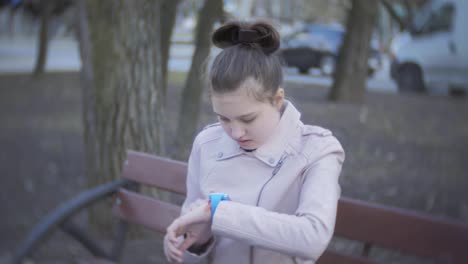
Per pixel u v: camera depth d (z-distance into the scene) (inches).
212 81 53.8
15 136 269.7
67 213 77.1
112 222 130.2
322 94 393.4
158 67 130.0
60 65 678.5
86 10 127.7
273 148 57.8
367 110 325.1
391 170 188.9
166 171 83.2
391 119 294.2
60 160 225.5
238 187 59.0
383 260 118.2
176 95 302.5
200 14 182.5
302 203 53.2
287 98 63.2
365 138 240.8
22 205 172.9
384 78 531.5
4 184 193.5
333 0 634.2
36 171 209.5
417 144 232.2
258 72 52.6
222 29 59.4
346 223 64.6
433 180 179.0
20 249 71.9
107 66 125.1
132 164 87.3
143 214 85.0
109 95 125.3
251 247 58.6
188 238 57.7
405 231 60.0
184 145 173.2
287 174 56.8
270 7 611.2
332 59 506.6
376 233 62.2
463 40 396.8
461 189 169.6
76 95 427.2
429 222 58.3
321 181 53.9
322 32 514.9
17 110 350.0
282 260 57.9
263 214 52.2
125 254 120.3
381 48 525.0
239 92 52.2
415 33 431.2
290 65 511.8
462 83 402.0
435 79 420.2
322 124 271.6
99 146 127.8
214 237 59.4
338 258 66.2
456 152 219.6
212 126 66.3
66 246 129.5
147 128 126.7
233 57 53.6
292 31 518.9
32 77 539.8
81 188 190.1
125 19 123.5
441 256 56.8
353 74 360.5
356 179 178.2
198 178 64.5
